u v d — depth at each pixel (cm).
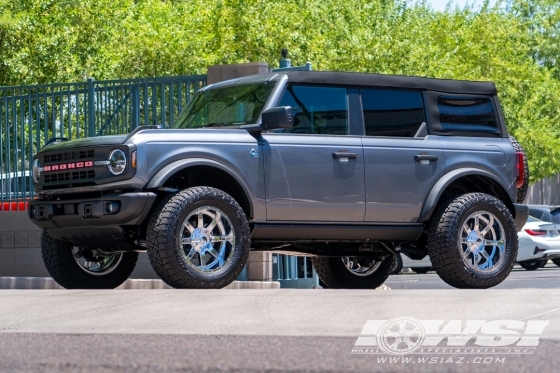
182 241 889
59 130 1407
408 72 3344
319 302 629
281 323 548
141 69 2966
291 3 3369
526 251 2430
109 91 1366
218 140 923
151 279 1314
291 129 963
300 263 1606
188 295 696
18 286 1213
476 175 1052
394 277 2217
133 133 905
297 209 954
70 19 3048
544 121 4303
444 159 1026
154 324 564
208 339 485
